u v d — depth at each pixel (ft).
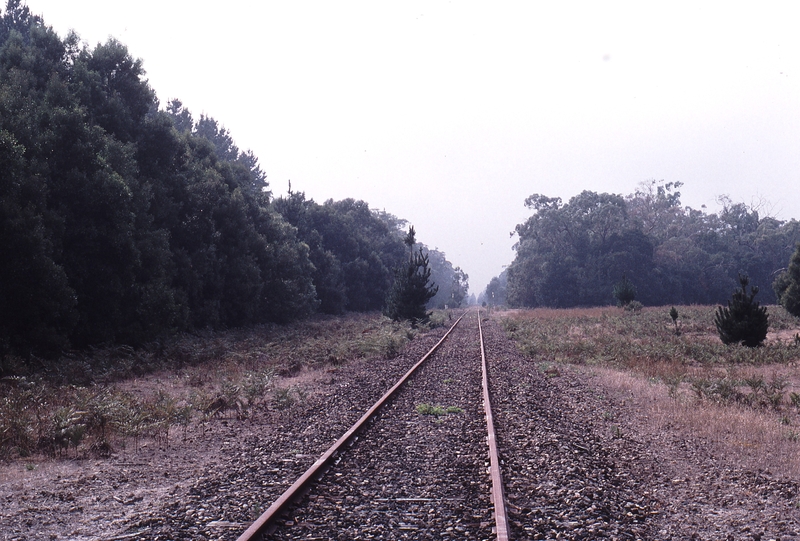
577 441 28.35
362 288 238.07
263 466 23.59
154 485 22.45
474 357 69.46
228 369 57.67
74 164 76.38
